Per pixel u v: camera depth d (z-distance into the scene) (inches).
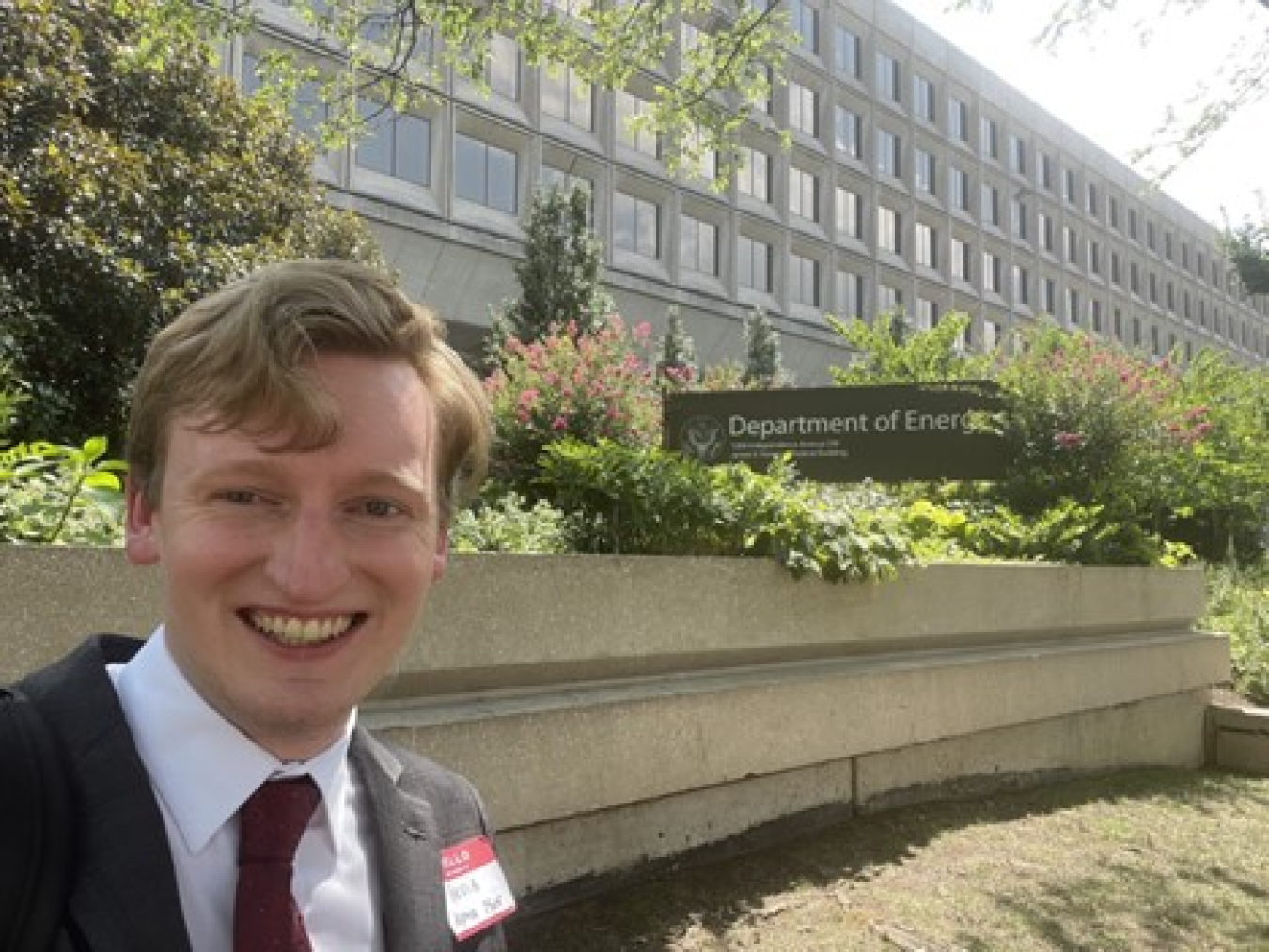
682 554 176.1
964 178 1974.7
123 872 39.5
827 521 184.4
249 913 41.1
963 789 209.9
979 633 218.4
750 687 167.6
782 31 326.3
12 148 270.5
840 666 188.5
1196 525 536.7
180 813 41.9
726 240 1481.3
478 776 130.6
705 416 300.0
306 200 384.5
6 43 273.3
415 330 45.8
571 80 1283.2
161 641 45.1
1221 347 2792.8
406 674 128.0
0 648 97.5
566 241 963.3
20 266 267.7
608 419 259.0
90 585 103.3
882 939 141.7
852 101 1706.4
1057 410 304.8
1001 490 313.0
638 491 170.1
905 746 197.6
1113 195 2406.5
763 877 158.6
